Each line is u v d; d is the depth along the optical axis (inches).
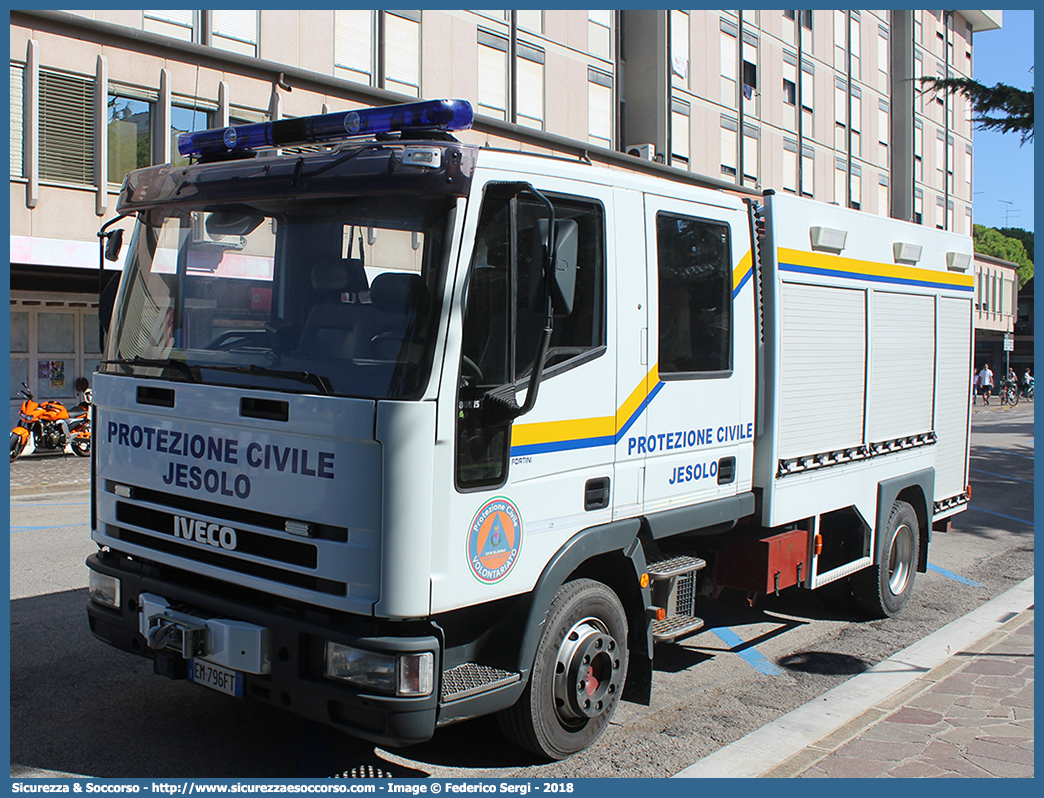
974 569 355.6
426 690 137.7
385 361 141.3
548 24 970.7
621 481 177.2
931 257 302.2
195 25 692.1
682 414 193.3
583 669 169.2
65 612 249.3
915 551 293.1
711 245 203.6
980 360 2372.0
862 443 263.0
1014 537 422.3
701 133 1149.7
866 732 187.6
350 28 787.4
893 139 1628.9
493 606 159.5
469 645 155.9
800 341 231.9
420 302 141.5
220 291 161.6
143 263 176.4
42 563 305.1
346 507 137.7
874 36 1530.5
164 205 173.2
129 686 199.9
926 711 199.6
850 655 244.2
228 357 158.1
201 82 679.1
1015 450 824.3
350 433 136.8
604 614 176.1
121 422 173.5
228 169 162.6
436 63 855.1
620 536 176.1
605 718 178.9
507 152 154.3
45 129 621.3
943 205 1779.0
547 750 167.0
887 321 275.3
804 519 241.1
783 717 196.9
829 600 285.0
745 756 175.6
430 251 142.6
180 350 165.6
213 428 155.8
